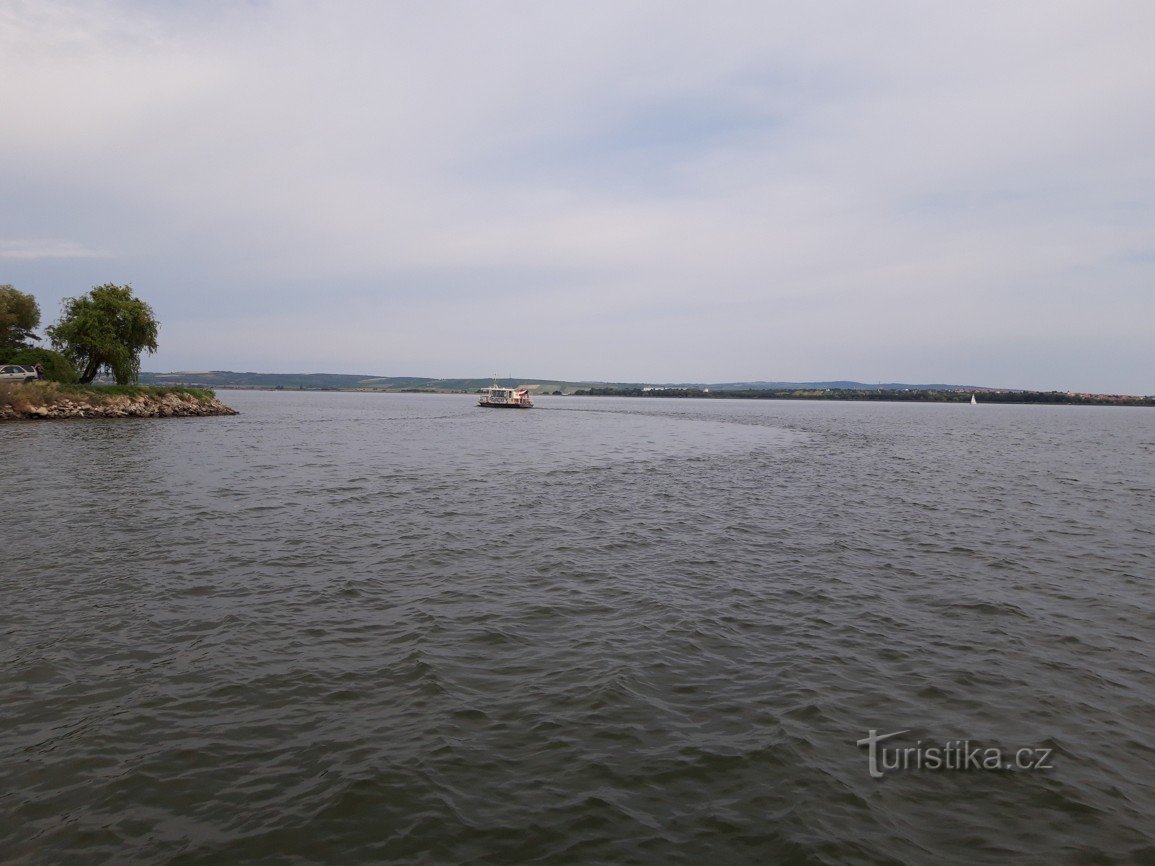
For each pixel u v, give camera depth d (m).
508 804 7.88
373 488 31.17
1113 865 7.02
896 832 7.50
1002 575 17.77
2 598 14.61
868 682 11.21
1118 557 19.84
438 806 7.80
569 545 20.50
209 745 9.01
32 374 77.75
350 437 64.50
